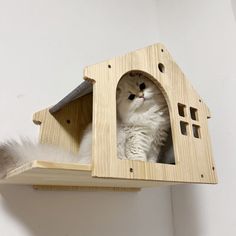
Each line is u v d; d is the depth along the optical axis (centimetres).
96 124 51
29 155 57
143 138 73
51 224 71
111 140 52
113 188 80
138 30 111
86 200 77
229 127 82
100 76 55
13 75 78
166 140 74
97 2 104
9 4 84
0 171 58
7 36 81
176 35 108
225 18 91
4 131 73
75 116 78
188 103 69
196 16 101
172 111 65
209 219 82
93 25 99
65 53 89
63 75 87
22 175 52
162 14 117
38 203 70
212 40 93
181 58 103
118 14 108
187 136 65
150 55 66
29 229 67
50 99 82
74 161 61
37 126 77
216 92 88
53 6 92
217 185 82
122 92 76
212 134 86
